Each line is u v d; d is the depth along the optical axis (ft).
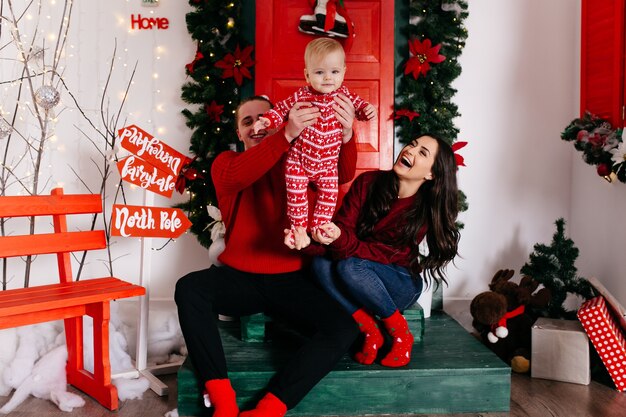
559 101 10.59
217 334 6.43
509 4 10.51
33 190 9.30
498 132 10.57
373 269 6.91
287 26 10.14
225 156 7.18
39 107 9.82
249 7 10.08
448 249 7.11
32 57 8.97
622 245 8.86
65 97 9.97
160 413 6.81
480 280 10.65
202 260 10.25
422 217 7.02
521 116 10.59
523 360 8.20
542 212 10.64
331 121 6.42
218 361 6.25
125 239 10.18
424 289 9.03
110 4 10.02
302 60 10.15
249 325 7.67
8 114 9.73
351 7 10.20
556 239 9.25
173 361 8.66
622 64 8.48
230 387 6.21
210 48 9.61
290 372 6.16
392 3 10.21
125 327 9.06
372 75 10.25
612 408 6.98
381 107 10.27
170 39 10.10
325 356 6.27
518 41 10.53
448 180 6.98
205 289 6.64
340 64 6.33
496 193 10.61
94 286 7.25
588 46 9.52
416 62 9.80
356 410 6.68
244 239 7.10
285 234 6.73
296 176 6.54
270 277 7.02
